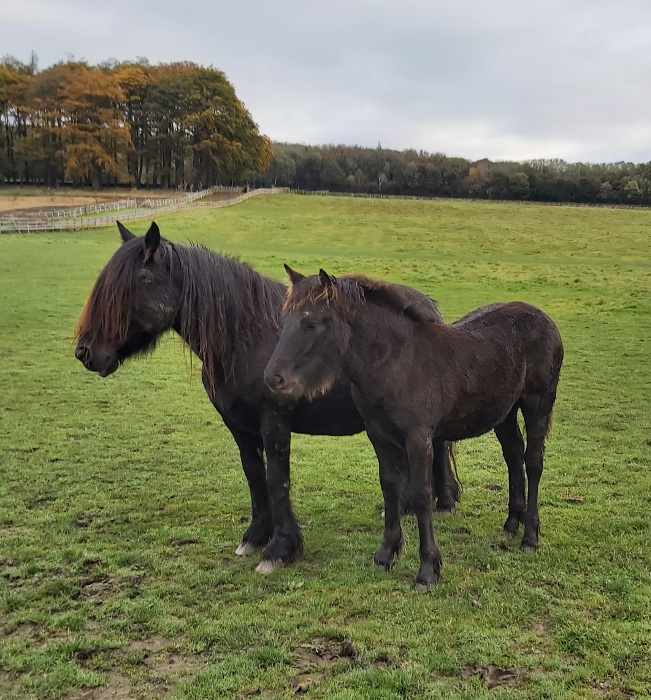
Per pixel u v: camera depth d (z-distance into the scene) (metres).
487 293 19.47
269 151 84.00
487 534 4.99
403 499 5.30
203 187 77.75
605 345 12.91
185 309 4.20
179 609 3.88
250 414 4.40
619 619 3.71
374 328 3.90
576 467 6.51
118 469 6.56
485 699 3.02
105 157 65.81
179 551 4.72
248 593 4.06
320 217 50.34
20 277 20.12
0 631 3.67
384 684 3.14
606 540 4.79
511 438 4.99
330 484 6.17
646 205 81.56
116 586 4.19
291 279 3.96
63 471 6.45
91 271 21.77
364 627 3.65
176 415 8.60
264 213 51.78
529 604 3.89
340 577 4.27
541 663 3.32
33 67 80.88
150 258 4.06
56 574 4.36
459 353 4.24
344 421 4.54
